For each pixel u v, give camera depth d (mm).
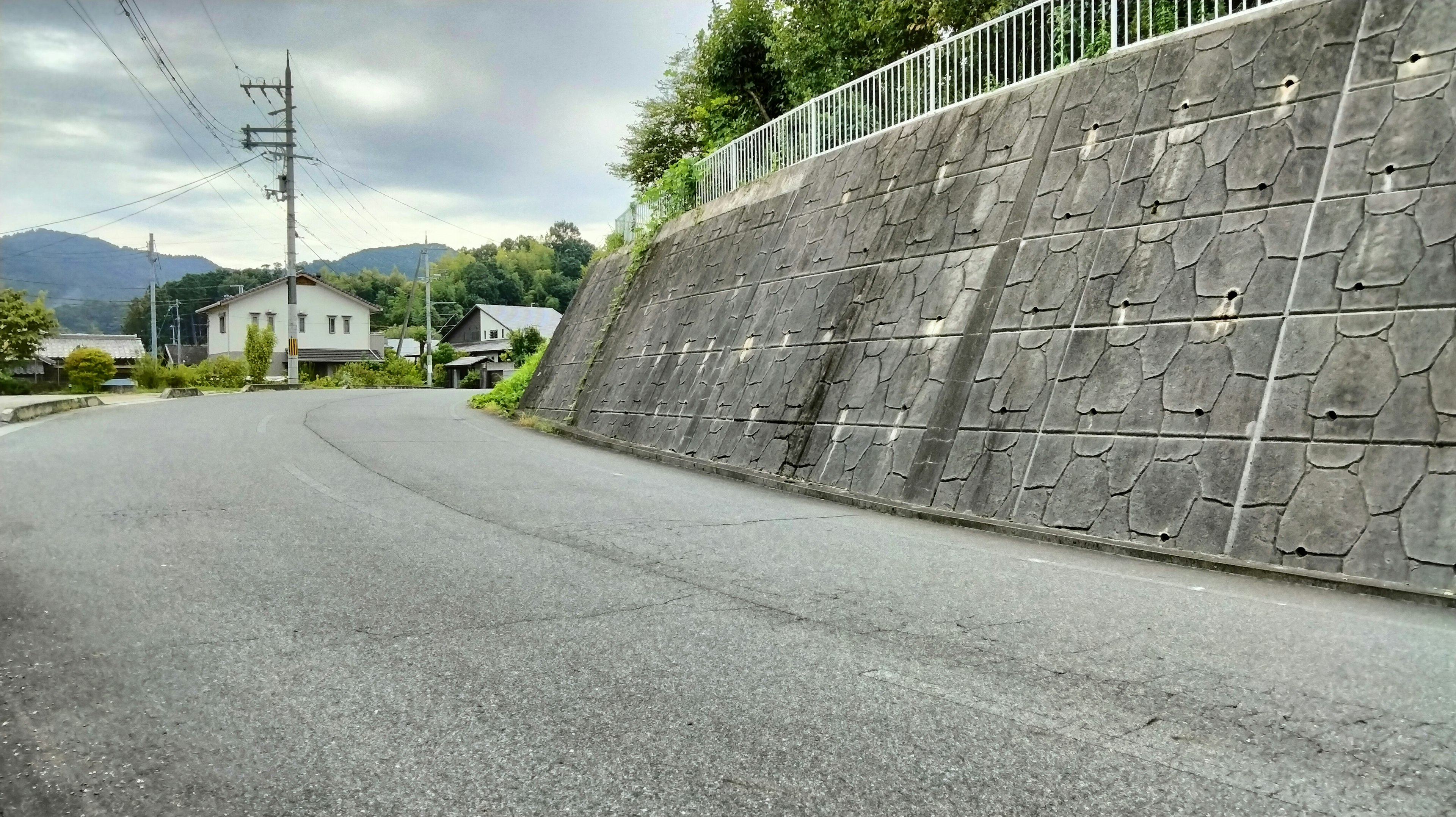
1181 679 3484
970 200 10625
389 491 8227
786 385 11773
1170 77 9031
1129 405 7535
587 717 2973
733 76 23094
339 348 66188
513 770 2568
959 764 2660
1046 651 3840
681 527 6945
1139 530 6801
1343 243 6809
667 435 13773
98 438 11789
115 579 4672
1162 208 8312
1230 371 7000
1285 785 2562
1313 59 7812
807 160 14930
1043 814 2357
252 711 2982
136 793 2393
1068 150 9664
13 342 36938
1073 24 10641
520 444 13820
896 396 9867
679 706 3088
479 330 83562
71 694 3098
